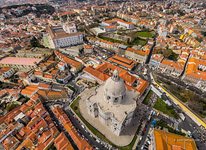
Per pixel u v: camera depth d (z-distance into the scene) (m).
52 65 158.88
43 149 89.56
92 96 105.25
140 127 104.25
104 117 96.06
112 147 93.62
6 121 104.75
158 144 85.19
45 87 129.12
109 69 155.12
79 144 90.19
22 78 142.50
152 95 129.50
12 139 94.19
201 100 123.56
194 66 154.75
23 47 191.38
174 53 189.00
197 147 95.06
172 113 113.44
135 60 176.50
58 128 102.44
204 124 104.62
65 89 131.50
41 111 107.50
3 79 142.62
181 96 126.88
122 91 92.81
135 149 92.81
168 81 143.38
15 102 121.75
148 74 155.75
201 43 197.25
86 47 183.00
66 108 117.62
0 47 184.88
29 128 99.38
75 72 153.50
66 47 192.50
